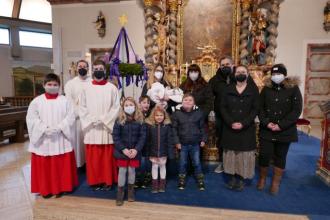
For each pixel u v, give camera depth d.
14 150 5.08
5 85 10.51
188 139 2.98
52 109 2.80
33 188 2.86
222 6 5.68
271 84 2.91
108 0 7.70
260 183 3.03
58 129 2.77
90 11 7.90
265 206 2.64
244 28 5.54
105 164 3.01
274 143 2.90
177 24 5.77
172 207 2.62
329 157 3.27
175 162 4.02
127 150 2.65
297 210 2.56
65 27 8.12
